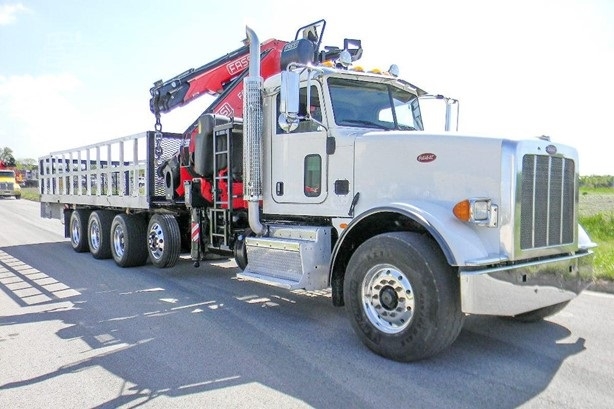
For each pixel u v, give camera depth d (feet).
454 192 14.71
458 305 13.39
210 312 19.61
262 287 24.31
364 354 14.71
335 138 17.72
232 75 29.78
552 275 14.76
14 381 13.00
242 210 23.16
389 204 14.87
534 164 14.47
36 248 39.37
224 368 13.74
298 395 12.00
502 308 13.43
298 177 19.08
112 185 32.07
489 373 13.20
